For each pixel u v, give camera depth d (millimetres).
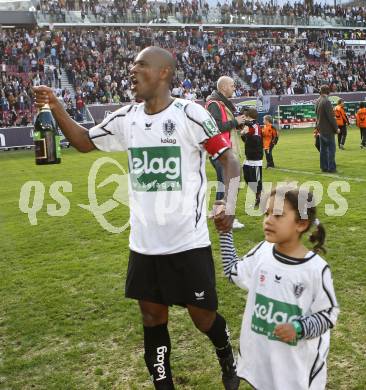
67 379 3600
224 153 2947
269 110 31406
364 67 41781
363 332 4066
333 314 2367
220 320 3258
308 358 2453
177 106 2969
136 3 43062
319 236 2578
